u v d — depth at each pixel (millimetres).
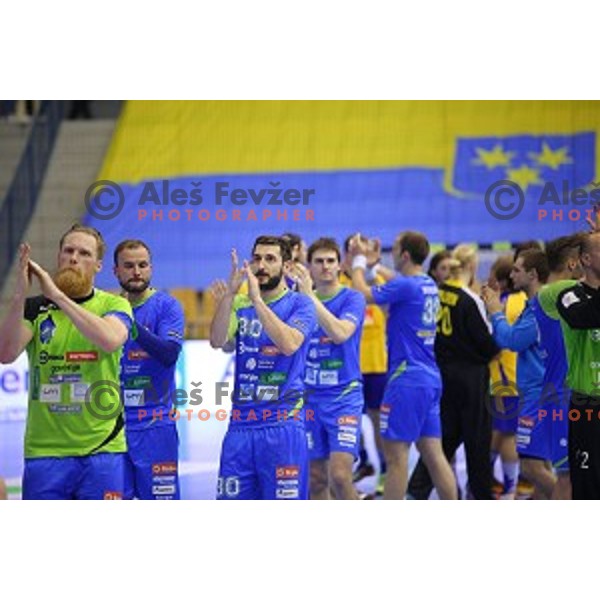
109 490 11211
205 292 20641
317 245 14031
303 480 12328
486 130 22234
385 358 17109
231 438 12344
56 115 22906
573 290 12211
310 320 12352
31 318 11219
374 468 18297
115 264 13023
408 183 22297
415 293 14289
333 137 22203
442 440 14883
